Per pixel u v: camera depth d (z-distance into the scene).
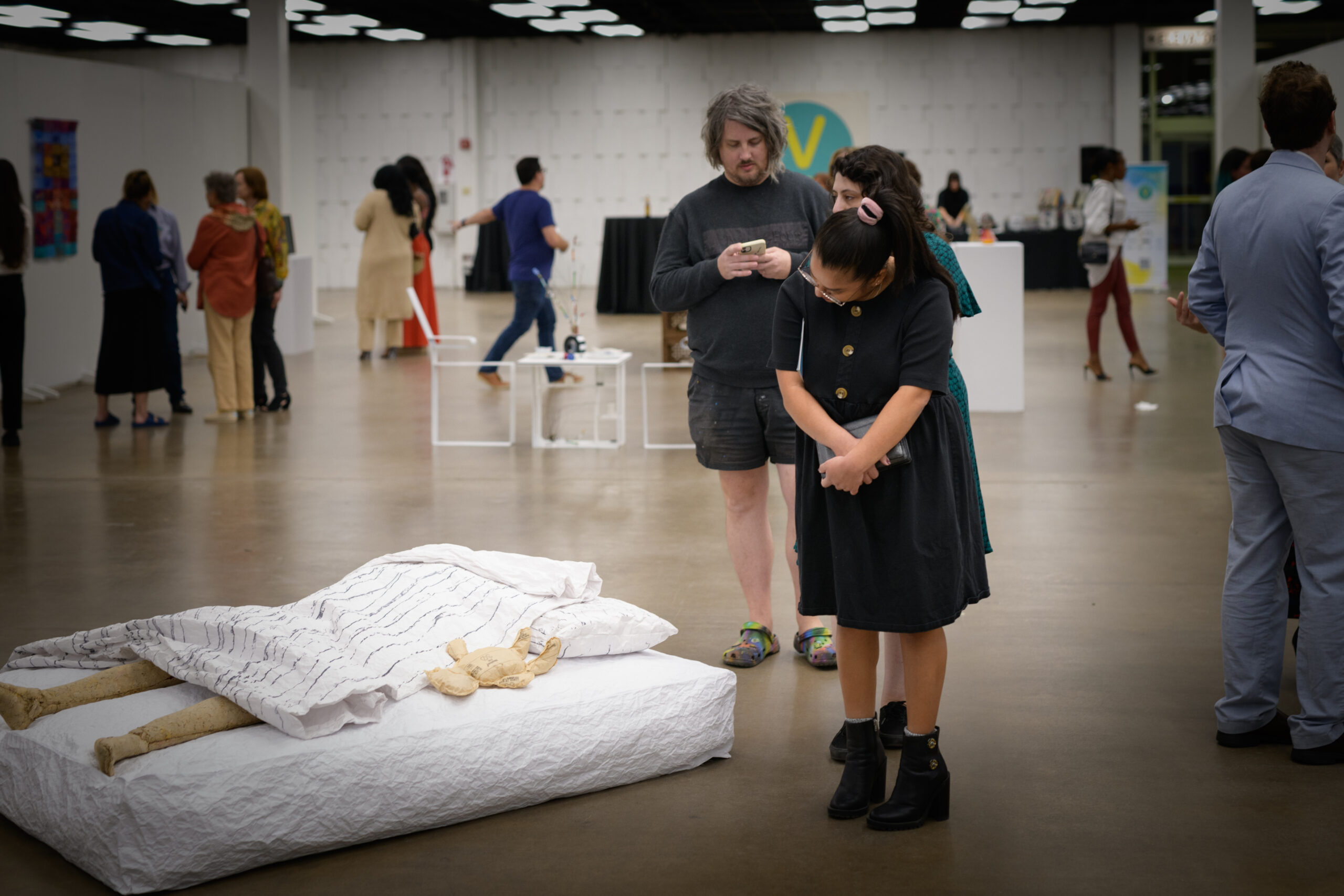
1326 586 2.61
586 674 2.67
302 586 4.17
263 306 8.08
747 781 2.63
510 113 20.53
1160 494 5.42
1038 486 5.62
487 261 19.42
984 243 7.89
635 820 2.45
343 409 8.31
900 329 2.30
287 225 12.32
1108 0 17.25
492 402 8.60
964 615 3.77
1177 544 4.58
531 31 19.69
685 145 20.33
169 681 2.60
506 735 2.46
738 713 3.02
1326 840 2.31
